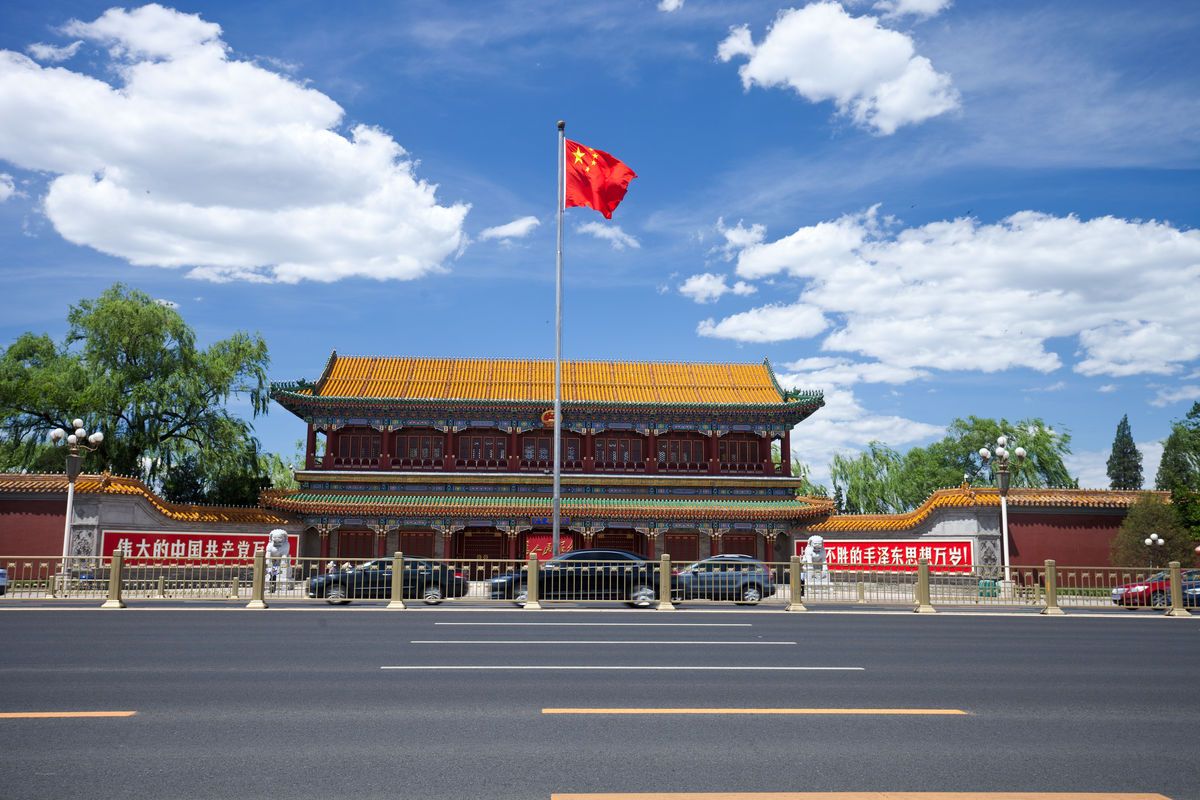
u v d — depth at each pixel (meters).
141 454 50.53
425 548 50.34
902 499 78.50
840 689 12.16
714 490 51.81
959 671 13.91
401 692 11.58
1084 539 41.50
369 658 14.41
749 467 53.28
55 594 28.00
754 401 53.56
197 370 51.84
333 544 50.16
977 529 41.75
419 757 8.46
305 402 50.22
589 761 8.38
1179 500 41.28
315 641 16.45
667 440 53.56
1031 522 41.75
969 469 81.00
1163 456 80.81
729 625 20.14
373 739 9.13
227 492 53.44
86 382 48.72
